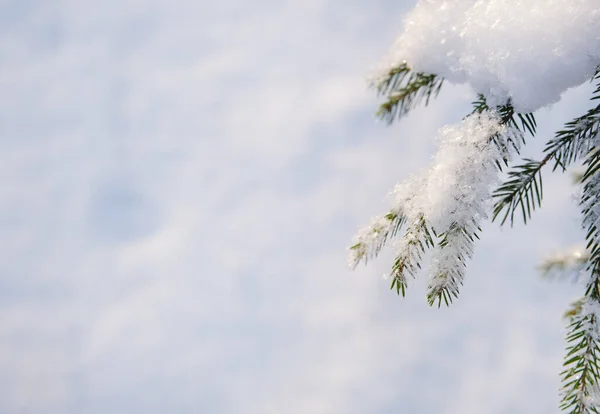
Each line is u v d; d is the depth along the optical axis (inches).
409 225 48.6
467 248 48.0
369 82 51.9
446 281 47.9
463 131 48.4
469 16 48.7
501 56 47.6
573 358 48.4
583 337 48.4
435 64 49.6
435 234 47.9
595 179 47.8
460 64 48.8
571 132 48.1
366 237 49.6
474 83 48.6
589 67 46.9
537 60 47.2
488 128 48.1
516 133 48.0
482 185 47.8
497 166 47.8
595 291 48.1
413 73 51.3
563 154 48.3
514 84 47.4
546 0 47.3
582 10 46.9
